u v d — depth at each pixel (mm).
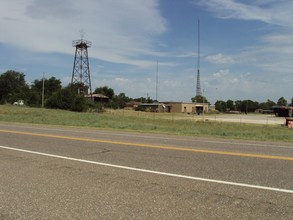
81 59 98250
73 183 6957
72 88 92062
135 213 5172
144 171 8156
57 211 5258
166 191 6395
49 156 10289
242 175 7812
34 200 5805
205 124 43625
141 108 131875
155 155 10656
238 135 21656
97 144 13422
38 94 108812
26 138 15586
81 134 18203
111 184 6895
